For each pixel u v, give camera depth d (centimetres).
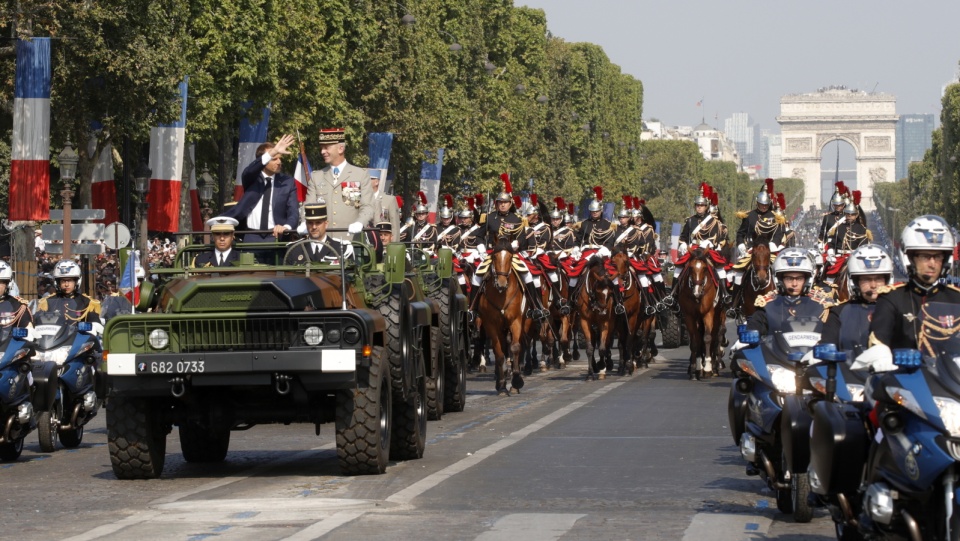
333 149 4316
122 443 3509
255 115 11131
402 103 14250
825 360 2445
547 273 7525
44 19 8169
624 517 2864
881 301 2331
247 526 2786
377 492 3234
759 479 3434
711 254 7194
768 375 2880
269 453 4172
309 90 12038
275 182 4012
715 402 5797
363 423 3428
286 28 11488
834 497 2338
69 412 4562
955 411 2036
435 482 3381
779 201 7231
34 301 5272
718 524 2773
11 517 2992
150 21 8756
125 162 9469
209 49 10319
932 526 2100
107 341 3400
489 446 4169
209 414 3538
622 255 7400
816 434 2309
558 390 6569
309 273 3556
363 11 13312
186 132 10319
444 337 5234
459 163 16150
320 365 3319
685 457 3891
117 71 8356
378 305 3719
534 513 2917
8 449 4188
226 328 3375
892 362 2150
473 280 6419
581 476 3500
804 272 3100
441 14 17350
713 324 7356
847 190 7688
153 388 3359
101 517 2956
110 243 7400
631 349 7612
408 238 7794
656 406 5612
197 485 3441
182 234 3719
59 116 8925
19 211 7625
